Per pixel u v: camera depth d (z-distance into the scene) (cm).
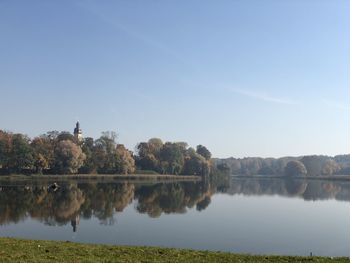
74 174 14588
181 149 19688
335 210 6181
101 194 8444
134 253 2220
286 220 5034
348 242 3762
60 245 2373
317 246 3578
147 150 18438
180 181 15962
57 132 16338
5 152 13088
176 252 2295
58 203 6544
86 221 4756
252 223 4756
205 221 4859
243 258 2195
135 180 15012
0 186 9612
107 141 16350
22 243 2355
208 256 2225
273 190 11506
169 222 4750
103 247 2367
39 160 13488
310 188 12800
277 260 2167
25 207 5916
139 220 4888
